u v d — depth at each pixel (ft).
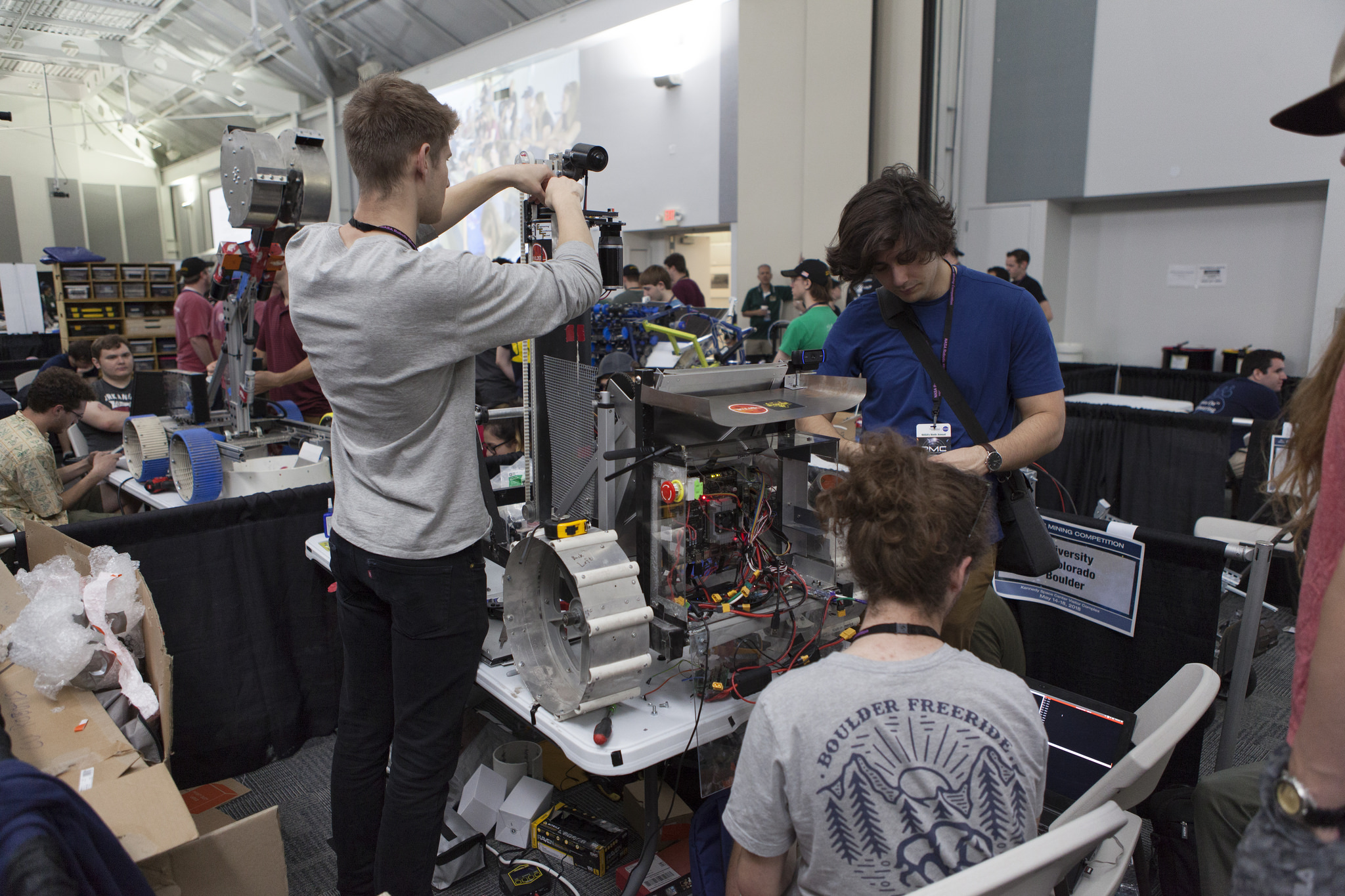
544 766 6.68
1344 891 2.15
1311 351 17.34
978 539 3.06
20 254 47.57
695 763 5.99
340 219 36.55
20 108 46.85
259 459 7.97
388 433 4.02
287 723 7.34
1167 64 17.97
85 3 32.94
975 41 20.81
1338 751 2.11
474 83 29.99
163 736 4.62
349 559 4.31
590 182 27.12
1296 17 16.22
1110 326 20.92
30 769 2.52
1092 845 2.82
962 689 2.78
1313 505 3.04
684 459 4.16
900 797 2.68
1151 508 12.30
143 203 53.72
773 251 21.53
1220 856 3.92
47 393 8.81
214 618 6.85
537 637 4.54
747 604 4.45
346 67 34.30
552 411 5.18
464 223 31.01
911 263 4.65
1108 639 6.43
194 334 15.35
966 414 5.04
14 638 4.47
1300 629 2.56
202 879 3.99
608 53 25.35
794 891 3.17
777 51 20.66
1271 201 17.87
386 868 4.42
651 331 11.14
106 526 6.27
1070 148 19.65
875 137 19.53
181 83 40.22
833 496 3.17
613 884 5.57
